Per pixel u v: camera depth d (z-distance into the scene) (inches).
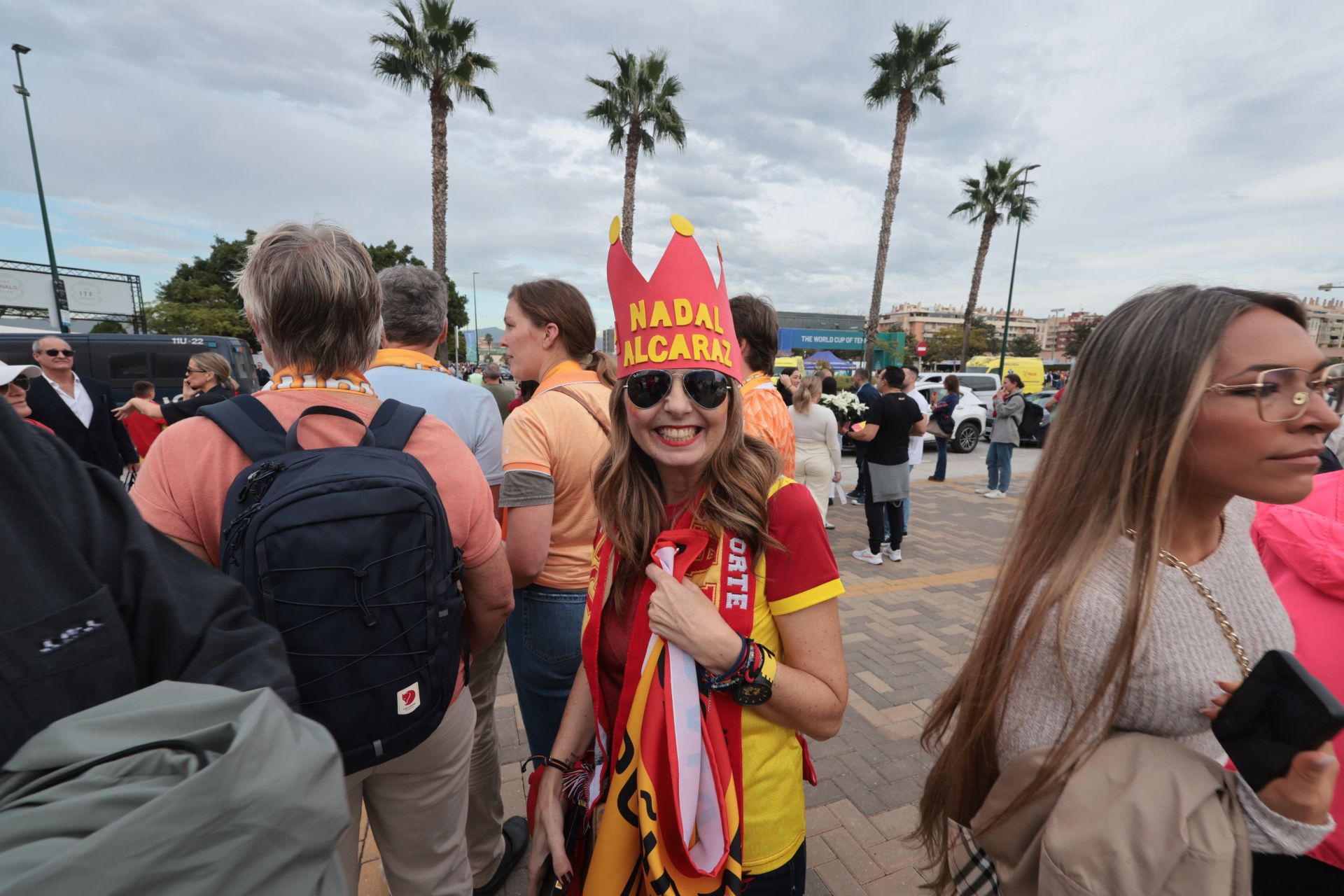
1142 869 28.0
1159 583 32.0
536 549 64.1
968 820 39.9
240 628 30.1
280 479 38.3
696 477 44.8
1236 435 30.5
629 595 46.9
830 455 179.9
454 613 44.2
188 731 22.9
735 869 37.0
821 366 368.8
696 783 37.4
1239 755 29.0
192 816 19.9
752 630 41.0
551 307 75.2
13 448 24.4
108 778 20.5
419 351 77.1
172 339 401.1
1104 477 33.8
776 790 42.4
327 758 23.9
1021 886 33.1
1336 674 41.1
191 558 30.9
